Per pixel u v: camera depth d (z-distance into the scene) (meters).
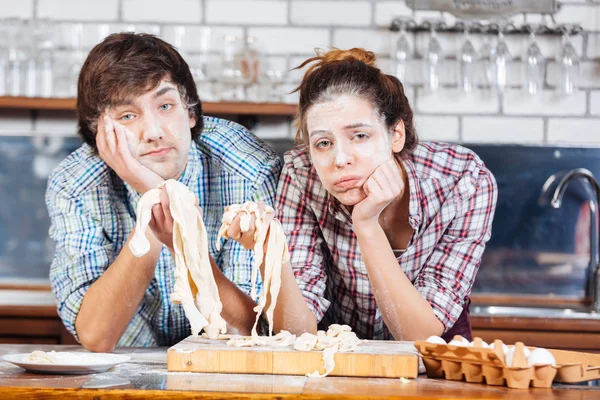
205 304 1.75
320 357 1.58
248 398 1.39
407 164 2.11
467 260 2.14
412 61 3.60
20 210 3.66
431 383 1.53
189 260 1.73
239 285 2.09
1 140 3.65
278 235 1.79
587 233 3.57
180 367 1.61
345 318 2.24
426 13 3.61
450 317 2.03
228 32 3.63
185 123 2.03
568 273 3.58
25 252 3.66
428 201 2.13
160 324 2.21
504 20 3.60
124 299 1.93
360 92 1.94
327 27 3.63
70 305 2.04
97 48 1.97
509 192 3.59
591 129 3.61
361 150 1.94
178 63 2.02
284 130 3.58
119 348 2.04
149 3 3.63
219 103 3.35
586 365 1.61
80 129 2.09
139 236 1.70
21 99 3.39
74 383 1.49
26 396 1.42
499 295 3.59
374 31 3.62
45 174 3.66
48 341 3.11
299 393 1.40
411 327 1.93
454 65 3.61
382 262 1.94
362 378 1.57
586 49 3.62
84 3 3.63
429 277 2.10
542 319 3.03
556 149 3.59
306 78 2.01
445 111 3.61
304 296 2.03
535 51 3.51
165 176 2.03
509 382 1.48
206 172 2.21
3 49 3.47
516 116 3.61
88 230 2.15
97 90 1.95
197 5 3.63
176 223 1.72
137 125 1.97
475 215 2.15
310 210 2.16
